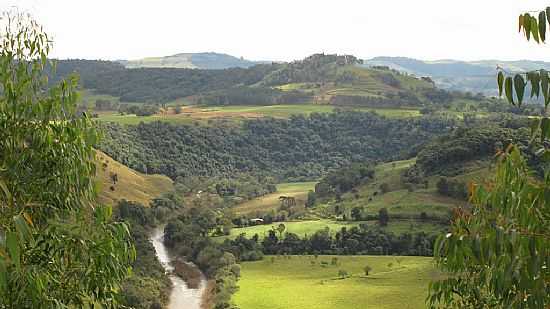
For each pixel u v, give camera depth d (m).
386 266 78.75
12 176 7.48
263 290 69.06
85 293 7.77
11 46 7.81
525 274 5.37
